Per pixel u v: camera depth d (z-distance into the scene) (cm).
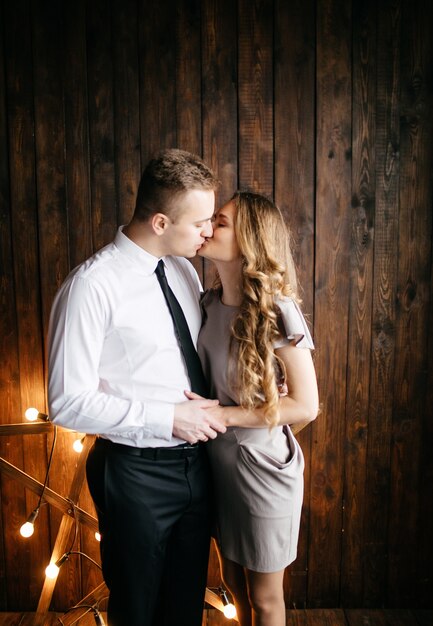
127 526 166
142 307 163
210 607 243
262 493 172
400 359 229
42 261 221
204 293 189
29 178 216
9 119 213
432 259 223
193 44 212
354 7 211
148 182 159
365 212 220
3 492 237
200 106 214
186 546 182
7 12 208
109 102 213
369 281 224
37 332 225
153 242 164
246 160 217
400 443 234
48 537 240
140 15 210
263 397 168
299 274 223
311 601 243
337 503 237
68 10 209
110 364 164
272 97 215
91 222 219
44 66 211
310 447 233
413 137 217
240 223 166
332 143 217
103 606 242
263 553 175
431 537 240
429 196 220
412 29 212
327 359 228
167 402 166
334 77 214
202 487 178
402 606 244
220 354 173
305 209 220
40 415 212
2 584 242
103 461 167
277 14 211
